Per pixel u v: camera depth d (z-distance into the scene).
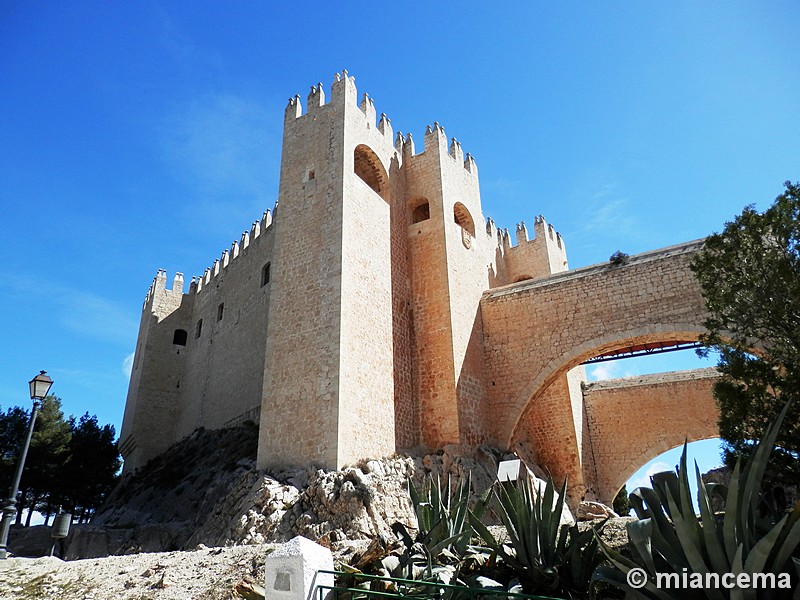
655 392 30.64
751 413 12.47
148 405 41.66
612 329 23.45
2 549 13.10
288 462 19.88
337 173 23.91
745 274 12.99
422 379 24.45
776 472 11.77
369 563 9.28
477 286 28.33
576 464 28.39
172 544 21.61
